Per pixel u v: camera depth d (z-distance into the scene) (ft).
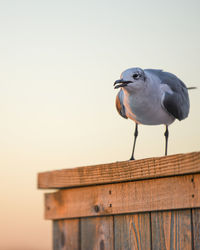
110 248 21.70
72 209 23.59
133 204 20.75
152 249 19.93
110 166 21.66
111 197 21.79
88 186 22.94
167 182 19.49
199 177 18.29
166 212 19.61
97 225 22.48
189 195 18.60
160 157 19.60
